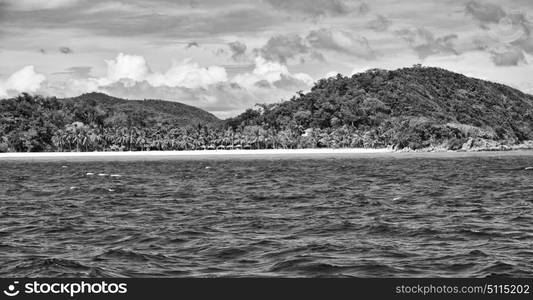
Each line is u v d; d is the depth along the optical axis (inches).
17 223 1913.1
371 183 3796.8
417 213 2063.2
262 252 1325.0
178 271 1165.1
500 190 3088.1
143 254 1307.8
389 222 1809.8
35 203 2623.0
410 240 1475.1
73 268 1186.6
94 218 2020.2
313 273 1137.4
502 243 1416.1
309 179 4311.0
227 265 1207.6
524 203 2372.0
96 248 1414.9
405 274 1126.4
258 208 2304.4
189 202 2593.5
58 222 1907.0
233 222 1854.1
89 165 7440.9
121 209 2311.8
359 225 1739.7
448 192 2989.7
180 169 6166.3
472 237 1505.9
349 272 1141.7
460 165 6304.1
